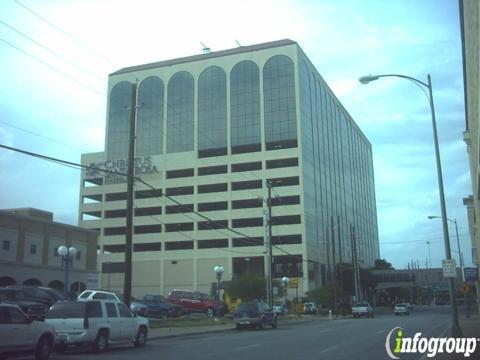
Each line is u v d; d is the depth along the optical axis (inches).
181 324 1470.2
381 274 5477.4
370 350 754.2
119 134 4522.6
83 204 4522.6
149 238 4284.0
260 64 4338.1
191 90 4466.0
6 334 593.6
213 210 4168.3
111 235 4414.4
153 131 4468.5
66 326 762.8
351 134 6200.8
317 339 981.8
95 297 1311.5
